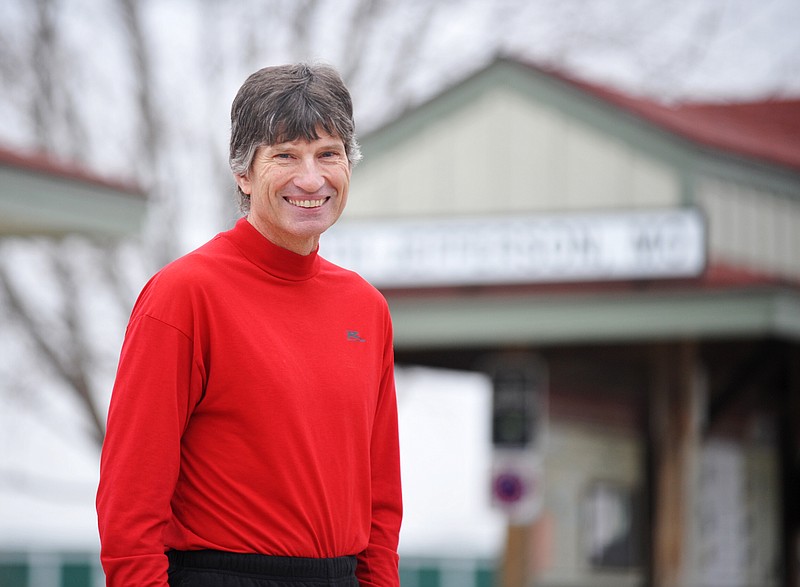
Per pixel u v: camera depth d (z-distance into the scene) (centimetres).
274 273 464
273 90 458
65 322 2398
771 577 1622
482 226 1382
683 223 1320
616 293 1343
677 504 1491
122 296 2420
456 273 1384
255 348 450
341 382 464
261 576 442
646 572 1502
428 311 1390
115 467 439
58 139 2438
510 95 1435
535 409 1374
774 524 1639
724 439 1581
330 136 460
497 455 1371
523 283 1366
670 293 1330
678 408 1505
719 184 1380
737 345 1527
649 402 1523
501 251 1374
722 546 1557
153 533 438
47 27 2412
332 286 480
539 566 1389
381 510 505
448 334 1384
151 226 2380
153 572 433
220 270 457
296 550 447
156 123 2456
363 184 1463
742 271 1377
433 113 1458
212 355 448
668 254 1323
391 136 1466
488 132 1441
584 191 1399
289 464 448
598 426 1482
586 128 1403
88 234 1195
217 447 449
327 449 457
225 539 443
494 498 1362
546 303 1360
